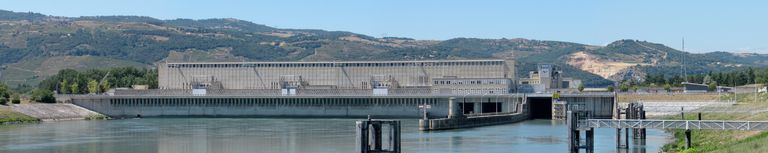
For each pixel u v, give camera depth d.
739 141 140.75
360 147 101.00
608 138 195.12
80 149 184.12
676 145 165.50
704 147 146.25
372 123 103.00
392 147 102.81
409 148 179.38
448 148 179.12
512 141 197.50
